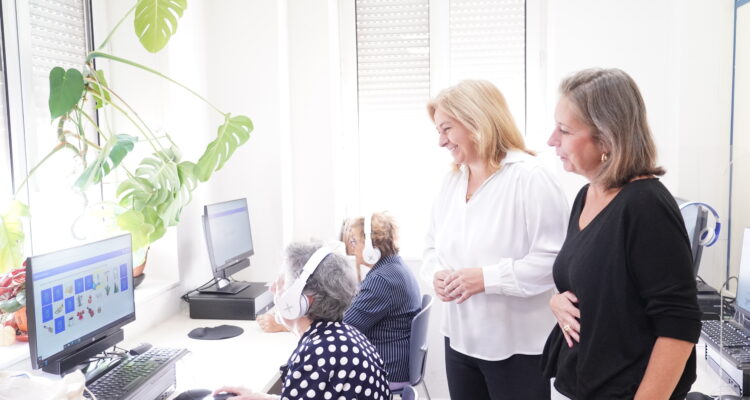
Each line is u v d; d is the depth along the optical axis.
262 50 3.05
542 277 1.65
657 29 2.93
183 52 2.81
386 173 3.43
